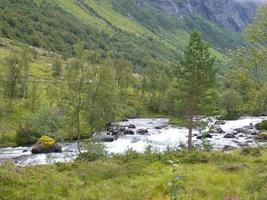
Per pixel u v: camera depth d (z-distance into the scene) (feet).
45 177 80.43
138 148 196.44
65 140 225.76
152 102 429.38
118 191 69.41
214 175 77.25
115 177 80.53
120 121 350.64
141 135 260.01
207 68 203.92
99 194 68.08
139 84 465.47
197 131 283.59
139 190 69.56
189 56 204.13
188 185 70.95
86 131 228.63
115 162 95.96
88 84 171.53
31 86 349.82
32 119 226.17
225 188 67.72
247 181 63.41
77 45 170.91
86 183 75.92
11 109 267.80
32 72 437.58
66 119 173.68
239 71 99.45
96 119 176.96
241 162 93.04
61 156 170.30
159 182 73.56
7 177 76.59
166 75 447.01
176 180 57.06
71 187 73.41
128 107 398.83
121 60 436.76
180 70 208.44
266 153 104.32
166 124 336.70
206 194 65.77
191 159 97.40
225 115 383.86
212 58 205.98
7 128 232.12
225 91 385.09
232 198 61.16
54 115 227.20
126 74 428.15
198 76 203.82
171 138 243.81
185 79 206.39
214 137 243.60
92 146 123.85
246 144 205.36
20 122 247.91
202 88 204.95
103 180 78.48
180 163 94.07
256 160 93.25
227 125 327.67
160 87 431.02
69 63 170.81
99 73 173.78
